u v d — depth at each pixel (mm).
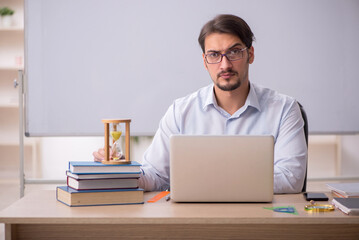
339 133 3859
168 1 3654
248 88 2361
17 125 5832
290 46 3771
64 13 3633
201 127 2393
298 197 1906
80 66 3660
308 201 1813
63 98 3666
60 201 1768
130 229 1637
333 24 3797
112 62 3672
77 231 1639
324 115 3838
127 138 1775
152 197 1871
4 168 5812
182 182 1734
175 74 3693
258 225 1641
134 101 3697
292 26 3762
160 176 2279
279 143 2270
